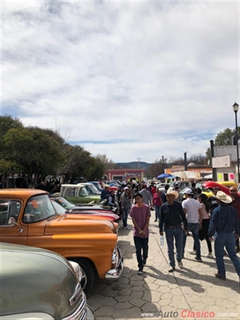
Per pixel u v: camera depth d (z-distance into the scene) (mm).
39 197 5109
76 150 36875
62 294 2404
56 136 34781
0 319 1986
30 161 22922
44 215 4969
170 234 5824
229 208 5191
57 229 4566
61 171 31781
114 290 4770
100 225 4684
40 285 2283
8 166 21078
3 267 2303
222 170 27406
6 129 26734
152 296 4492
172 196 5879
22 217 4562
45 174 27297
